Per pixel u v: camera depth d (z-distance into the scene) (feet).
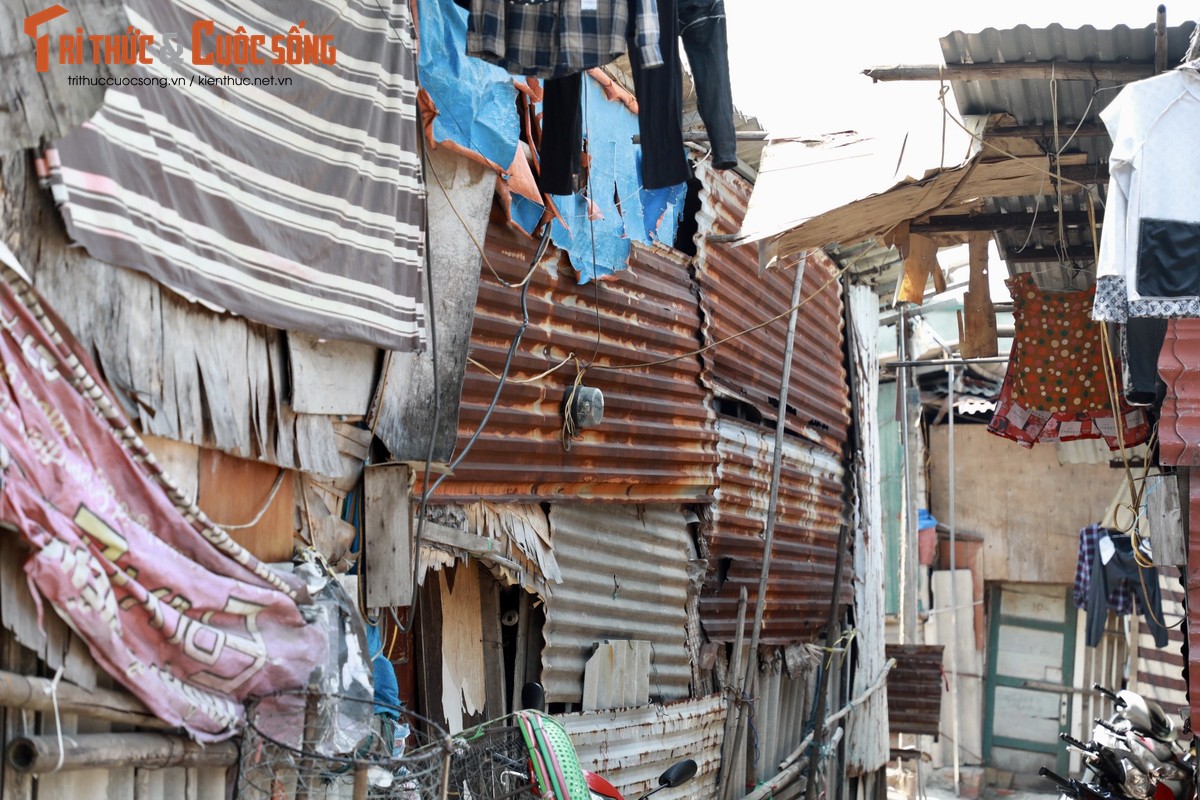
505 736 17.70
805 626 37.86
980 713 63.16
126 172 12.78
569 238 23.88
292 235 15.46
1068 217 27.14
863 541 44.27
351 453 17.57
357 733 15.64
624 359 26.16
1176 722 47.73
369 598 17.65
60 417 11.85
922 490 61.31
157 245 13.19
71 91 11.66
